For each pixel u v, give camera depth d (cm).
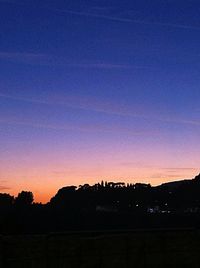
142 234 981
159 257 983
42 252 905
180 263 992
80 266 928
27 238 905
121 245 966
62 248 923
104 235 959
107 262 948
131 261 963
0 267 874
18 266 887
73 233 939
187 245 1005
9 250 887
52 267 907
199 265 1002
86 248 940
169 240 998
